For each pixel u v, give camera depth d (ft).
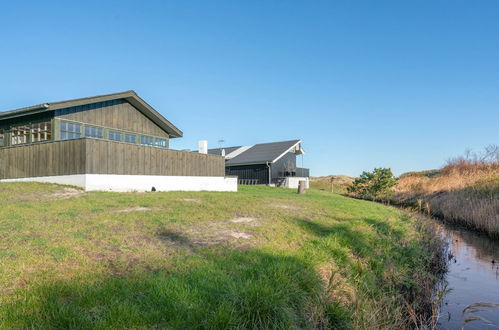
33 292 11.51
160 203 35.35
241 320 11.16
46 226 22.04
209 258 16.99
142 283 12.84
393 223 35.45
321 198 59.47
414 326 17.01
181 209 31.73
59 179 45.32
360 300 15.81
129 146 49.26
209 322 10.59
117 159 47.29
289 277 14.56
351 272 18.93
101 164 44.88
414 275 22.50
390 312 16.83
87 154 43.04
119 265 15.11
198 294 12.26
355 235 25.89
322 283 15.69
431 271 25.68
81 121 52.42
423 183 88.12
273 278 14.12
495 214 43.11
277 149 110.11
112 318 10.04
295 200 49.42
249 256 17.31
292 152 115.44
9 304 10.61
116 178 46.93
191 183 61.05
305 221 30.27
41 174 47.16
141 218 26.25
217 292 12.53
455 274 26.27
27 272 13.65
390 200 84.38
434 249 30.99
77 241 18.52
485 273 26.45
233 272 14.88
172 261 16.17
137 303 11.40
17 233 19.95
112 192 44.19
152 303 11.45
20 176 49.44
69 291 11.85
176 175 57.88
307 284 14.78
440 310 19.51
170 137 74.28
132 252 17.33
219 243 20.20
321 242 21.89
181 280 13.25
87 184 42.80
